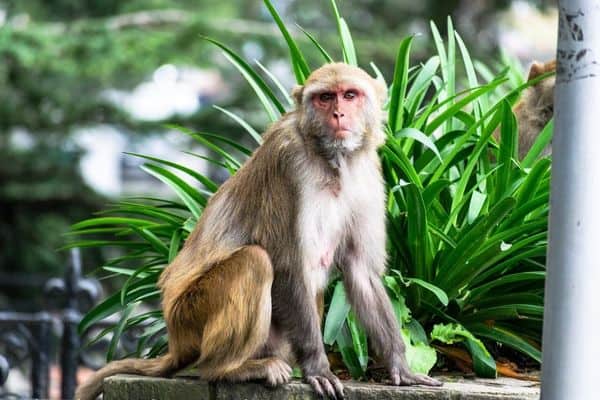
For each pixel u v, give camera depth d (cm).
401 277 977
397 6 3672
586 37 662
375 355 987
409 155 1069
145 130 3125
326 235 917
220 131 3019
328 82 896
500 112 996
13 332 1594
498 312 996
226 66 3188
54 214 3203
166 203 1219
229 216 919
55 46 2870
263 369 873
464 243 961
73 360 1585
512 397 828
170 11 3203
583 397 648
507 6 3391
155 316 1123
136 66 2984
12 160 3122
